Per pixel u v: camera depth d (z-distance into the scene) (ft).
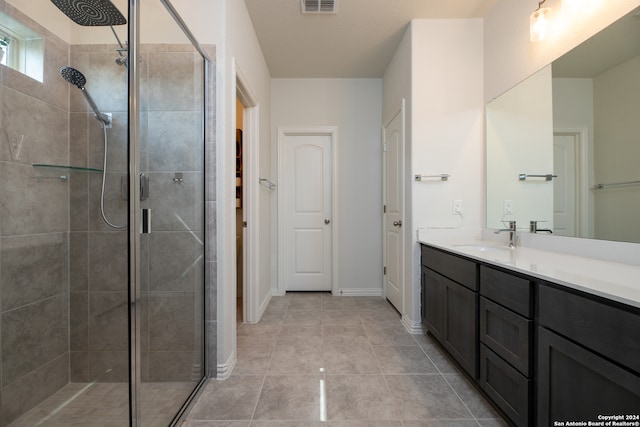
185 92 5.17
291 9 7.32
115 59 4.55
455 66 7.73
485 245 6.62
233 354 5.99
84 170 4.62
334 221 11.18
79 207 4.60
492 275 4.49
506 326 4.15
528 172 6.15
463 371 5.71
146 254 4.56
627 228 4.19
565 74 5.28
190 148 5.28
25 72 4.46
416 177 7.72
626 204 4.21
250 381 5.43
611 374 2.58
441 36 7.73
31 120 4.48
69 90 4.64
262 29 8.13
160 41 4.90
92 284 4.57
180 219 5.11
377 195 11.21
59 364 4.49
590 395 2.82
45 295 4.49
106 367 4.51
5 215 4.29
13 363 4.22
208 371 5.53
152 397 4.63
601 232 4.59
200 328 5.41
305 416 4.49
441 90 7.73
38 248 4.45
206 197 5.54
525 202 6.26
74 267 4.53
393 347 6.81
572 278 3.23
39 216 4.53
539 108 5.88
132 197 4.17
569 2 5.11
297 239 11.44
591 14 4.79
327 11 7.40
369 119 11.18
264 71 9.72
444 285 6.17
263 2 7.05
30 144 4.46
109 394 4.47
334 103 11.17
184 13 5.54
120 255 4.55
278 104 11.14
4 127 4.29
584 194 4.89
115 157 4.58
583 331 2.89
